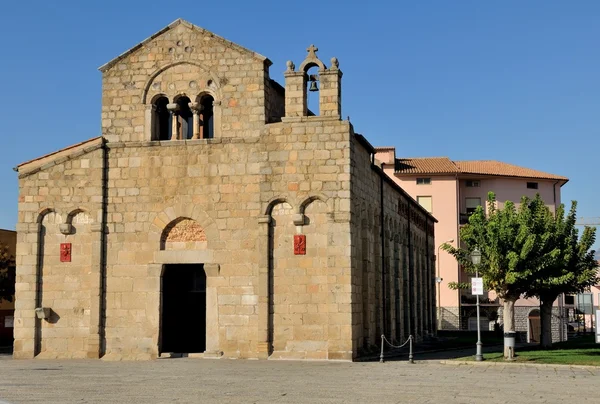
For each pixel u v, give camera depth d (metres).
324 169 34.47
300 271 34.16
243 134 35.69
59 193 37.09
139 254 36.03
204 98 37.03
